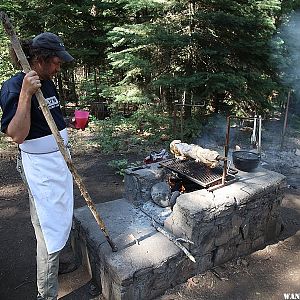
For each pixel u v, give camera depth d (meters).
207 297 2.55
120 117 6.28
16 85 1.88
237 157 3.30
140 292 2.39
